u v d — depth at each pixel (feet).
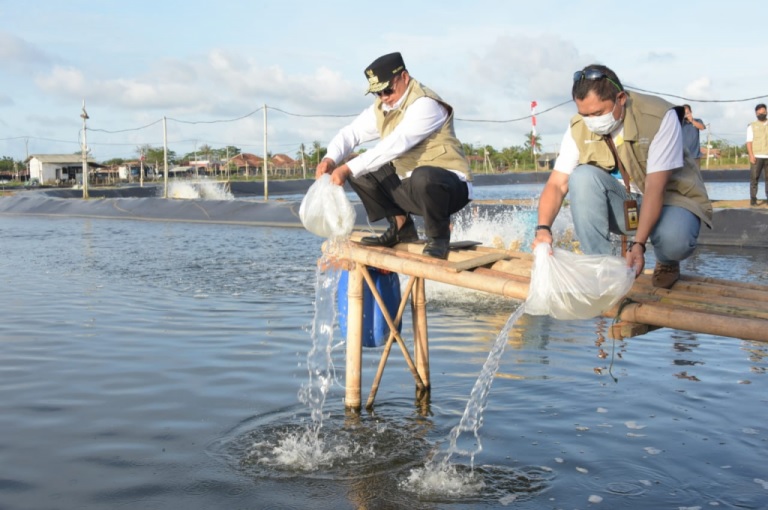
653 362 20.74
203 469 13.96
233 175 277.44
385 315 17.44
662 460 14.23
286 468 14.08
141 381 19.21
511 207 57.26
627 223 13.55
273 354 21.90
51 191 120.16
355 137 18.25
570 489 13.12
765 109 49.29
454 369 20.26
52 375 19.70
